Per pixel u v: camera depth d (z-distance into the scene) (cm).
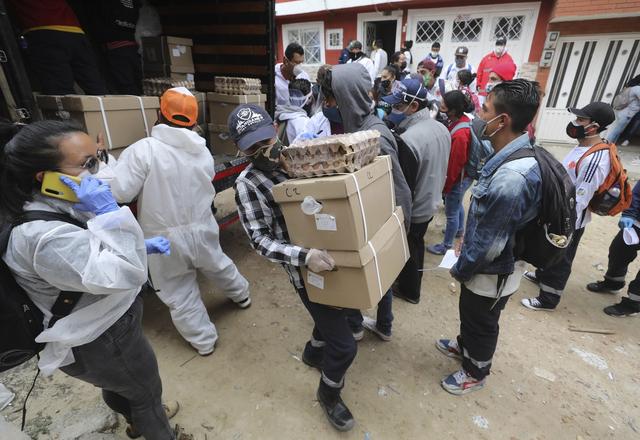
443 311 279
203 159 211
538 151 152
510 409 198
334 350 165
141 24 395
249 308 282
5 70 208
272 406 199
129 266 99
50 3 279
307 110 453
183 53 367
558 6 677
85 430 180
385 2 824
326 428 187
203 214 219
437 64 682
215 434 184
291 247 140
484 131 159
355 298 141
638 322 268
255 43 382
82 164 101
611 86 725
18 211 97
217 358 233
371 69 640
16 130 103
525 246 160
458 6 798
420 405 200
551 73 762
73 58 303
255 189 146
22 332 101
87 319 108
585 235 411
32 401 199
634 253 274
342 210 124
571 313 278
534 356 235
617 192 235
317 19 955
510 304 289
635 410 198
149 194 195
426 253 366
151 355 137
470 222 169
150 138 195
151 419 147
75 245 93
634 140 764
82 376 121
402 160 222
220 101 325
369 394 207
